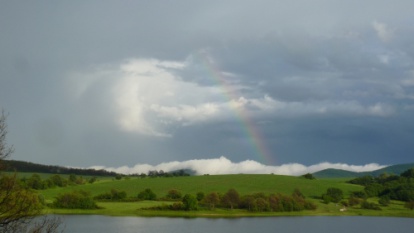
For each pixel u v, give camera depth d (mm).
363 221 194500
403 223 188875
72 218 161500
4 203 23031
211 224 161500
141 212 184250
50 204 182375
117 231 130375
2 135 23656
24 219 23906
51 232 24828
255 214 198250
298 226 167375
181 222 163125
